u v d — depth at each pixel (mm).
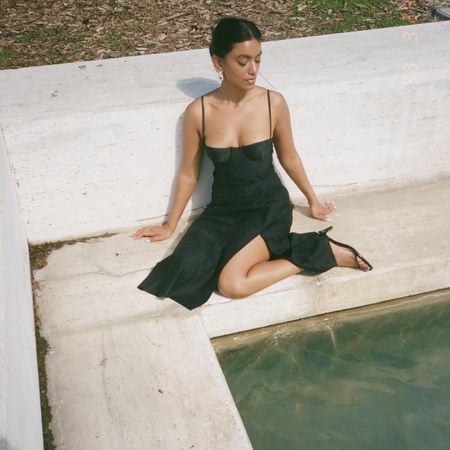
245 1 5184
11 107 3264
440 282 3277
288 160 3285
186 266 2971
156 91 3398
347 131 3611
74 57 4367
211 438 2375
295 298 3055
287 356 3014
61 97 3369
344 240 3340
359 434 2582
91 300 3004
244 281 2918
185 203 3322
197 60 3838
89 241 3453
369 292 3176
